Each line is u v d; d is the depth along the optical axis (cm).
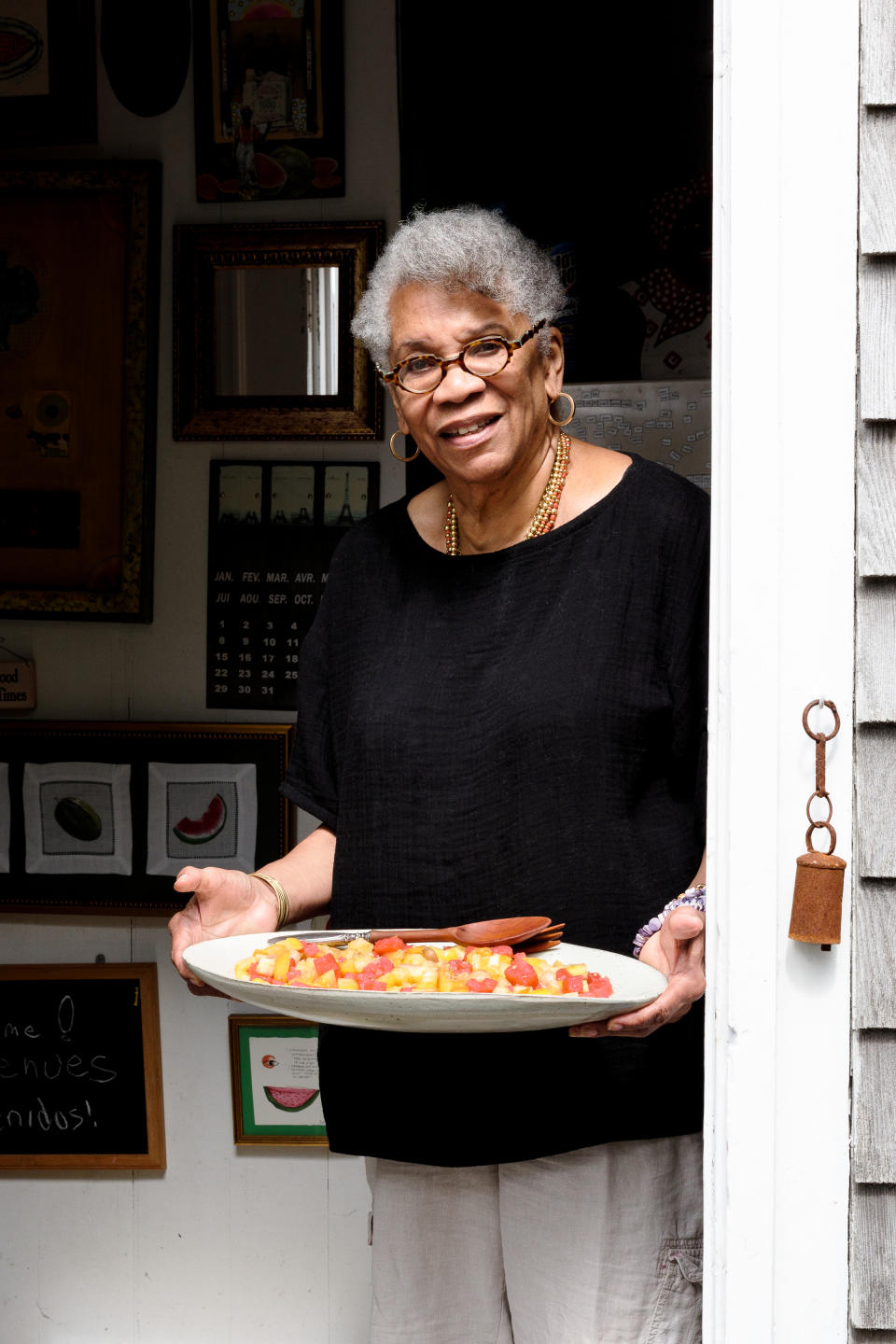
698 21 206
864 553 105
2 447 232
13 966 238
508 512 135
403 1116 133
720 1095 108
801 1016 106
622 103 209
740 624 106
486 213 132
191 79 227
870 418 104
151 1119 236
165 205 229
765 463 105
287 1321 237
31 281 230
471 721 131
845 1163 106
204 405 228
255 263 225
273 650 229
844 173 104
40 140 229
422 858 132
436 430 128
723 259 106
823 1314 107
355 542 150
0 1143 239
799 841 106
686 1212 131
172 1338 239
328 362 225
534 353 130
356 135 223
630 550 130
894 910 105
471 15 211
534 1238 131
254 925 141
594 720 126
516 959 117
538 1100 127
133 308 228
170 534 232
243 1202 237
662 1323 129
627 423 211
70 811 233
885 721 104
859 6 104
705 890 116
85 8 226
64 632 236
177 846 232
